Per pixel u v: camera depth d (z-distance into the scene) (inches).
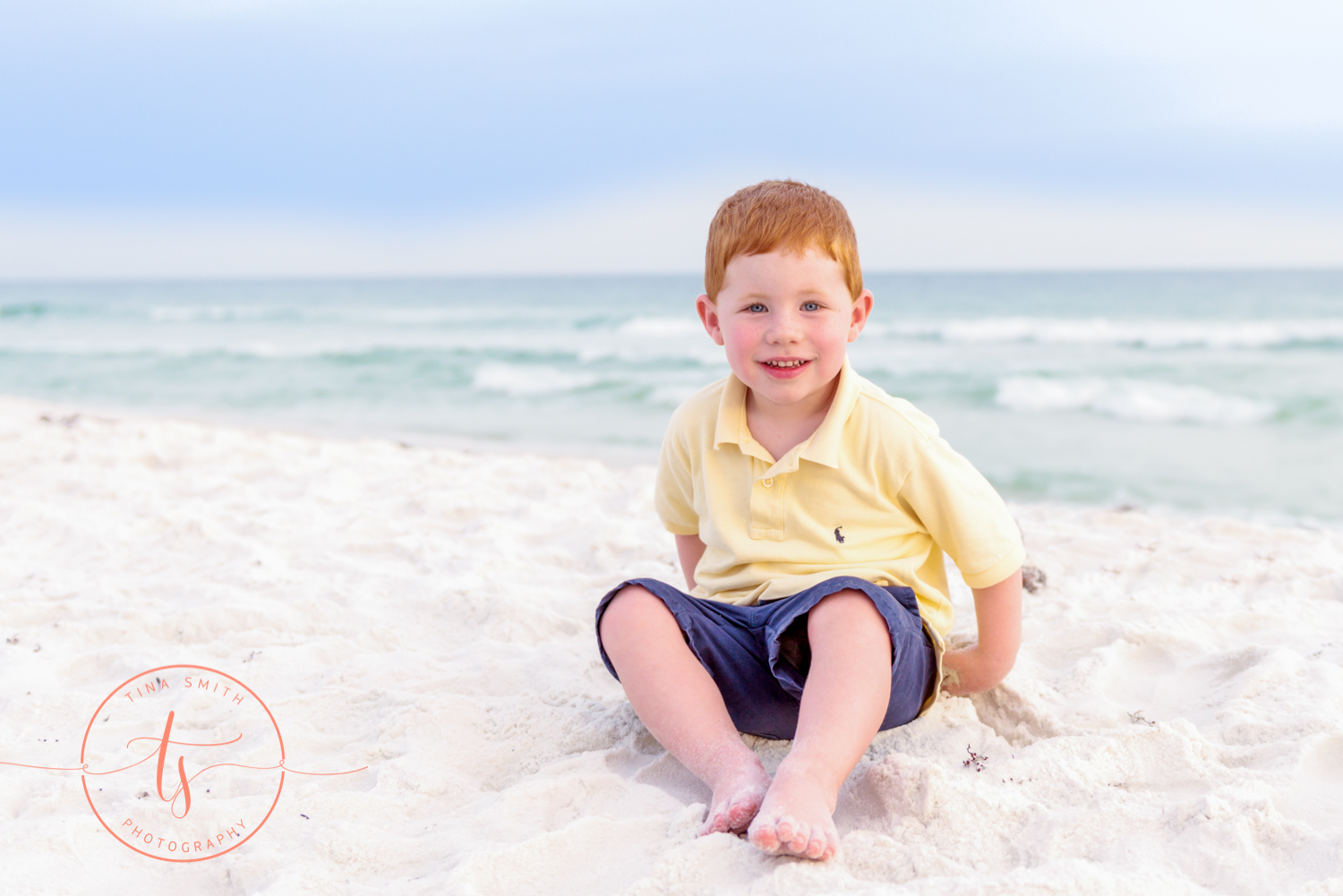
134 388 520.7
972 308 1071.6
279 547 160.9
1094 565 148.9
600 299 1589.6
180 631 120.0
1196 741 79.5
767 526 79.4
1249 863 61.4
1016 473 280.1
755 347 74.6
